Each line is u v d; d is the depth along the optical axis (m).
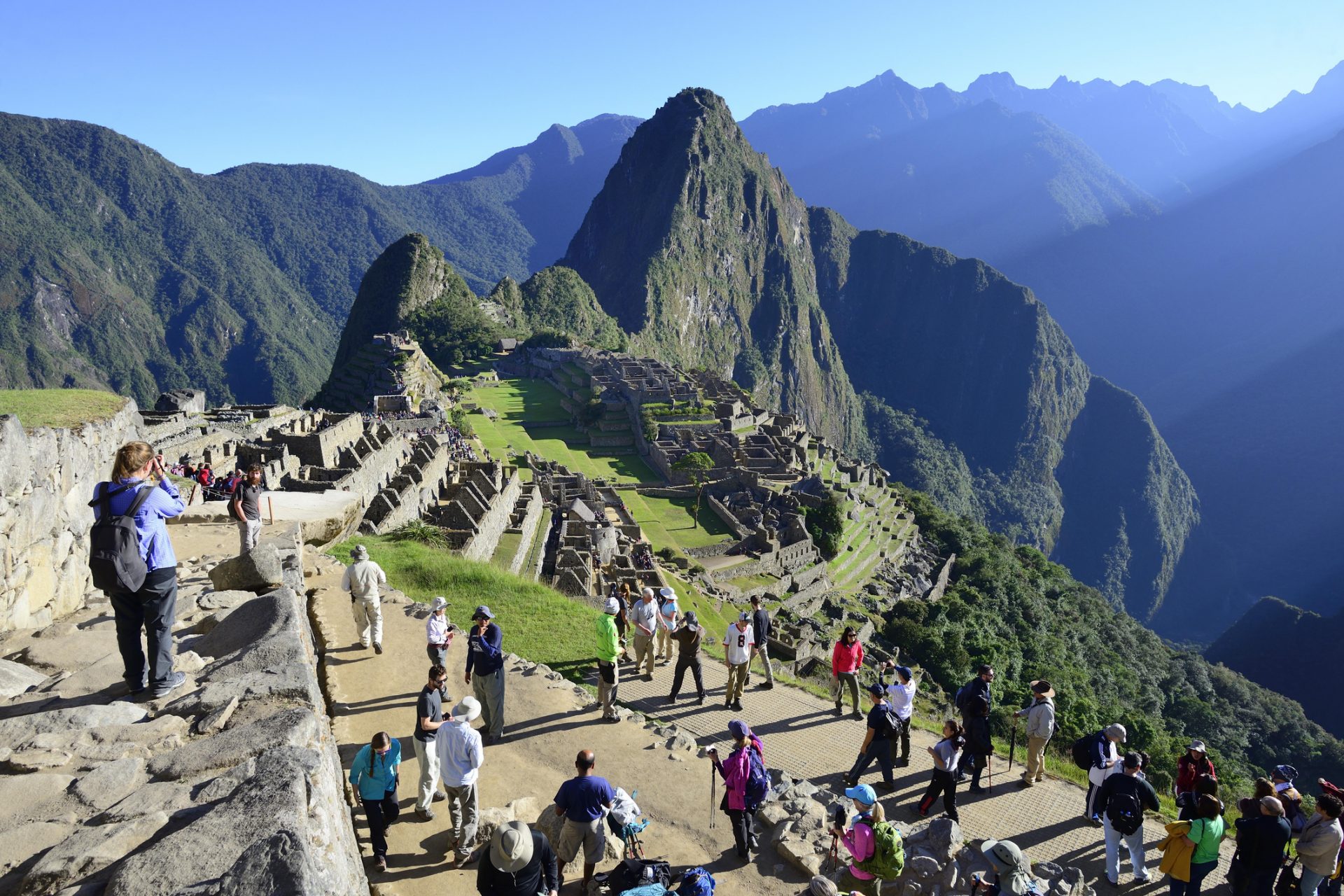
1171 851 11.43
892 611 94.25
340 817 6.66
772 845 11.75
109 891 4.36
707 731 16.69
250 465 40.81
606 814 10.48
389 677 15.98
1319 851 11.24
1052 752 19.33
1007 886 9.69
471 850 10.50
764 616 18.64
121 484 7.09
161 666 7.21
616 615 19.53
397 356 144.12
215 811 5.00
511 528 50.00
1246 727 114.06
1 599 9.75
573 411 148.00
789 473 120.00
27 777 5.77
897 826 12.53
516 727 14.93
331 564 22.02
